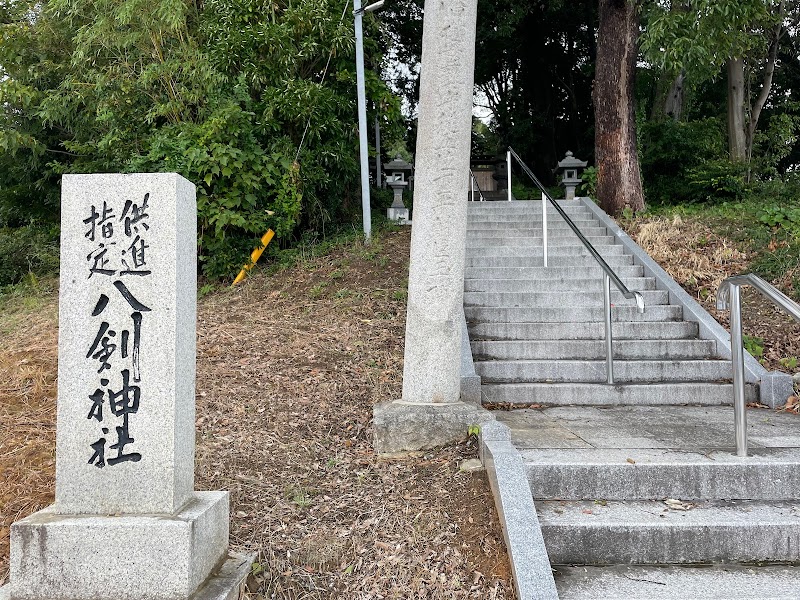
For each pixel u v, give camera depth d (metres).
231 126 8.73
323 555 3.20
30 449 4.11
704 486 3.60
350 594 3.01
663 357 6.12
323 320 6.97
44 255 11.60
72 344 2.74
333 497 3.68
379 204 15.47
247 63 9.34
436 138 4.29
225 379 5.32
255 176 8.96
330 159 10.28
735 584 2.97
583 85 23.56
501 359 6.09
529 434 4.41
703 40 9.95
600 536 3.21
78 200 2.78
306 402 4.93
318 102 9.59
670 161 15.92
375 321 6.87
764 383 5.49
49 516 2.68
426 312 4.32
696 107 19.84
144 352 2.73
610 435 4.38
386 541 3.29
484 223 9.62
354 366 5.66
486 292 7.21
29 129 13.05
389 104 10.96
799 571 3.10
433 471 3.84
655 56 10.69
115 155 10.56
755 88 19.61
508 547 3.03
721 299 4.20
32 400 4.94
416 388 4.34
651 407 5.43
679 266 8.03
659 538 3.21
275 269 9.02
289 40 9.46
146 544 2.56
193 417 2.96
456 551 3.18
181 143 8.54
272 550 3.22
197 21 9.98
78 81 11.01
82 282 2.75
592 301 7.15
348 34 9.94
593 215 10.11
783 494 3.61
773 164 15.96
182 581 2.56
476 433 4.07
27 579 2.57
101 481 2.71
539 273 7.80
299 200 9.37
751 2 9.51
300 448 4.25
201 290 8.63
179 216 2.80
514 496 3.22
